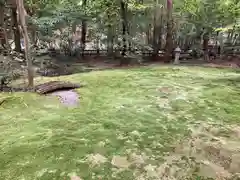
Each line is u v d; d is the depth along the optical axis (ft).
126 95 17.07
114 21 33.12
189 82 21.07
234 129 11.43
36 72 24.91
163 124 12.02
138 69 28.27
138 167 8.31
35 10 32.89
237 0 24.89
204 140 10.33
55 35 34.65
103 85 19.99
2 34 26.91
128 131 11.16
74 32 36.76
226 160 8.77
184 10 36.22
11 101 15.19
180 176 7.82
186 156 9.05
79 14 33.99
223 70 27.68
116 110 13.98
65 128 11.43
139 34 37.06
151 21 36.60
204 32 35.94
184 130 11.32
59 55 33.45
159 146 9.80
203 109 14.19
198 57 36.81
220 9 29.81
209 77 23.35
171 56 35.65
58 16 32.01
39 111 13.74
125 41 32.55
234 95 17.02
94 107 14.49
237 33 36.04
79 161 8.62
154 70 27.45
